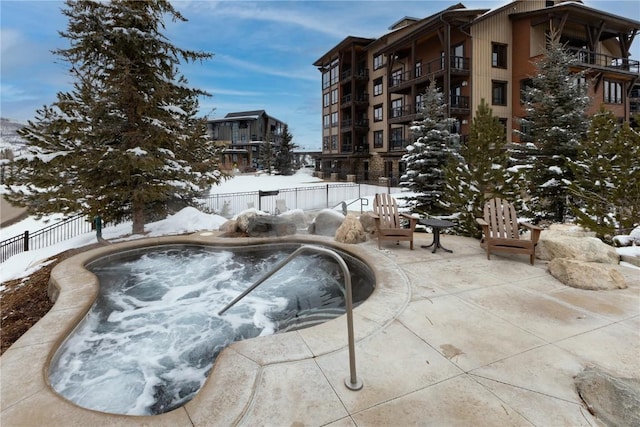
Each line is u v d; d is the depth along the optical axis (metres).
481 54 19.83
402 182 12.16
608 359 2.81
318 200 19.42
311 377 2.62
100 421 2.18
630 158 6.34
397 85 23.45
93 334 4.25
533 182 10.58
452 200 8.40
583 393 2.37
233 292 5.75
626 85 21.39
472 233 7.96
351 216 7.57
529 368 2.71
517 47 20.22
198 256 7.62
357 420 2.19
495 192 7.79
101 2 7.99
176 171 9.25
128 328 4.48
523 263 5.57
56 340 3.27
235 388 2.48
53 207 8.22
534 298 4.12
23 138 8.24
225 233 8.77
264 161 43.50
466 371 2.69
